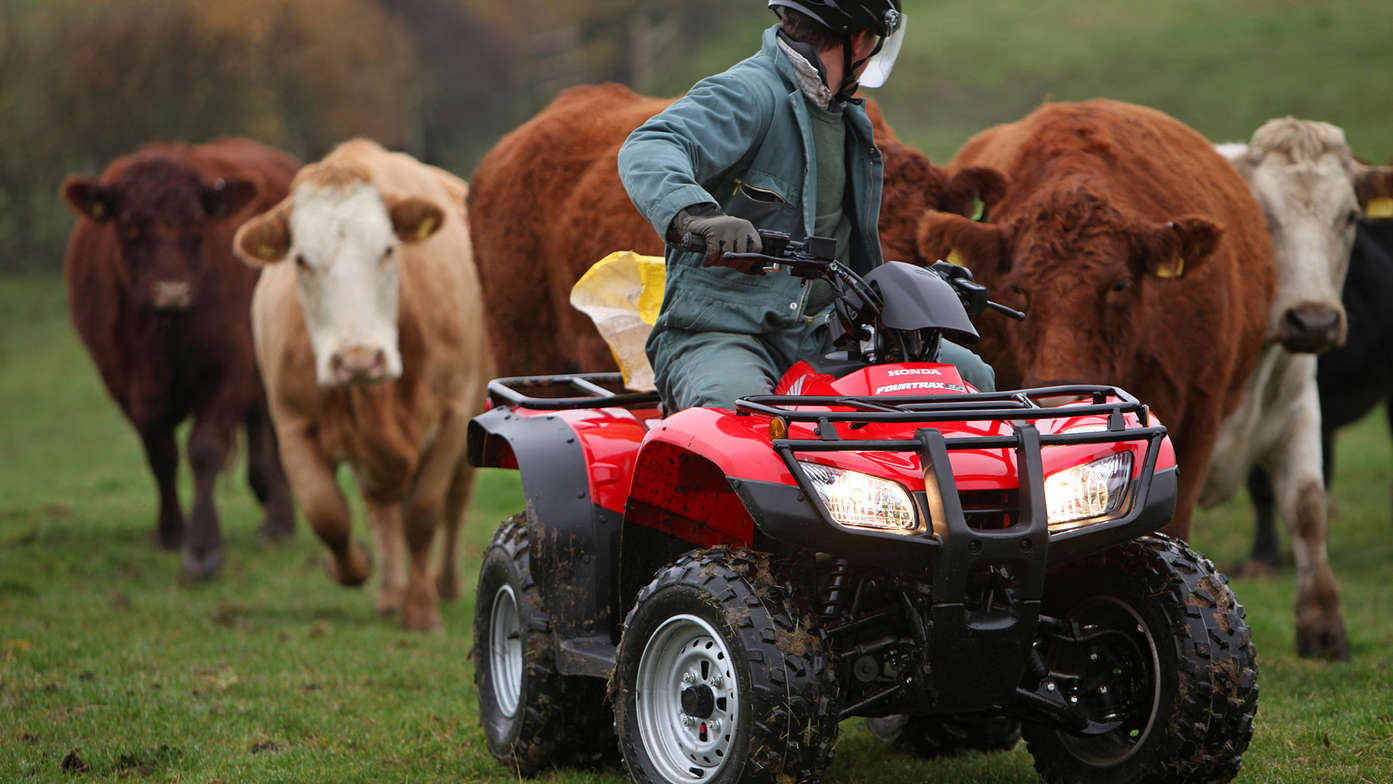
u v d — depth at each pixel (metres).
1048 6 79.50
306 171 13.09
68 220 50.91
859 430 6.16
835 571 6.31
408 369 13.09
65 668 10.52
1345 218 12.62
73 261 18.31
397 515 14.61
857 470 5.90
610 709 7.51
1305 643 11.78
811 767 5.81
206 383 16.67
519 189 13.30
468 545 18.28
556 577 7.11
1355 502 21.12
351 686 10.10
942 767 7.70
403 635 12.73
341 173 12.91
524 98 83.31
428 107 72.94
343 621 13.72
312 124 59.50
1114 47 68.50
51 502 21.80
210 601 14.41
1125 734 6.80
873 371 6.36
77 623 12.54
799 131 6.80
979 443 5.95
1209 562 6.52
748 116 6.63
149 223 15.85
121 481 24.30
